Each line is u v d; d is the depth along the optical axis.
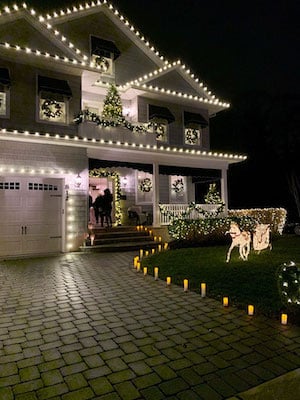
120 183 17.72
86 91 16.61
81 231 13.40
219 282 7.86
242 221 16.62
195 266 9.77
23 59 13.11
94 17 16.81
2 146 12.04
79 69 14.16
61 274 9.08
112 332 5.01
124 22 17.47
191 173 17.05
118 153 14.64
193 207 16.06
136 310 6.04
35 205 12.70
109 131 14.50
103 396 3.36
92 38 16.61
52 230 12.96
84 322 5.44
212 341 4.65
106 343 4.61
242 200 28.48
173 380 3.65
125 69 17.58
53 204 13.05
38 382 3.63
